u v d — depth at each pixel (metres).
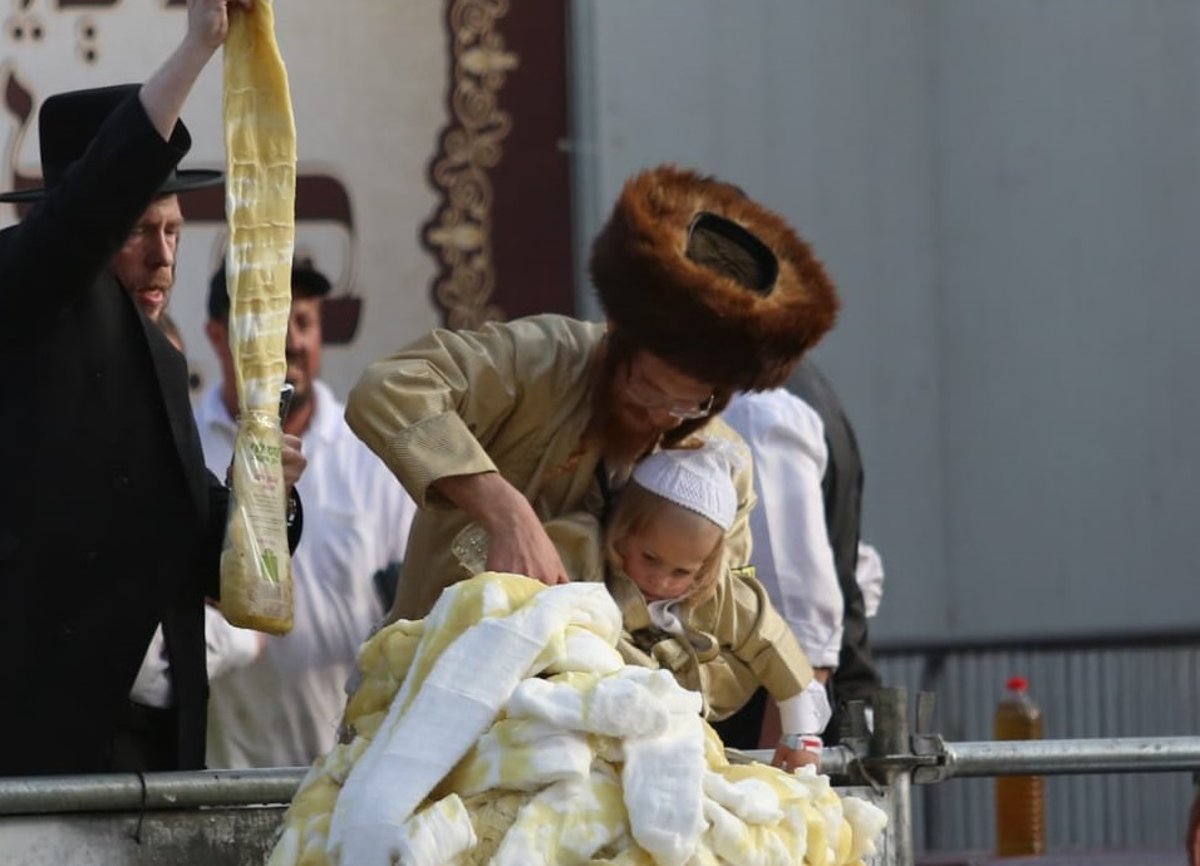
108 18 24.47
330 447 14.21
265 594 8.72
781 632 10.34
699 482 9.77
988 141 31.00
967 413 31.47
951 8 30.77
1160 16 30.97
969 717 28.70
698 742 7.47
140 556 9.55
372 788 7.35
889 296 30.70
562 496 9.95
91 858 8.53
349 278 25.33
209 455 14.81
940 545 31.52
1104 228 31.22
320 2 25.30
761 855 7.48
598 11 27.39
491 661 7.54
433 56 25.58
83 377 9.48
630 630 9.93
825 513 14.05
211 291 14.98
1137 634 28.80
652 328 9.24
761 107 29.08
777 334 9.27
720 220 9.54
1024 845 18.70
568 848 7.29
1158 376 31.12
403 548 14.17
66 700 9.34
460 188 25.58
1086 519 31.56
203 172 11.32
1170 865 18.20
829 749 9.73
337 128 25.34
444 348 9.73
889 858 9.70
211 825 8.77
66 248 9.05
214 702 13.36
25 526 9.30
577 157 25.86
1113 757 10.09
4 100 24.20
